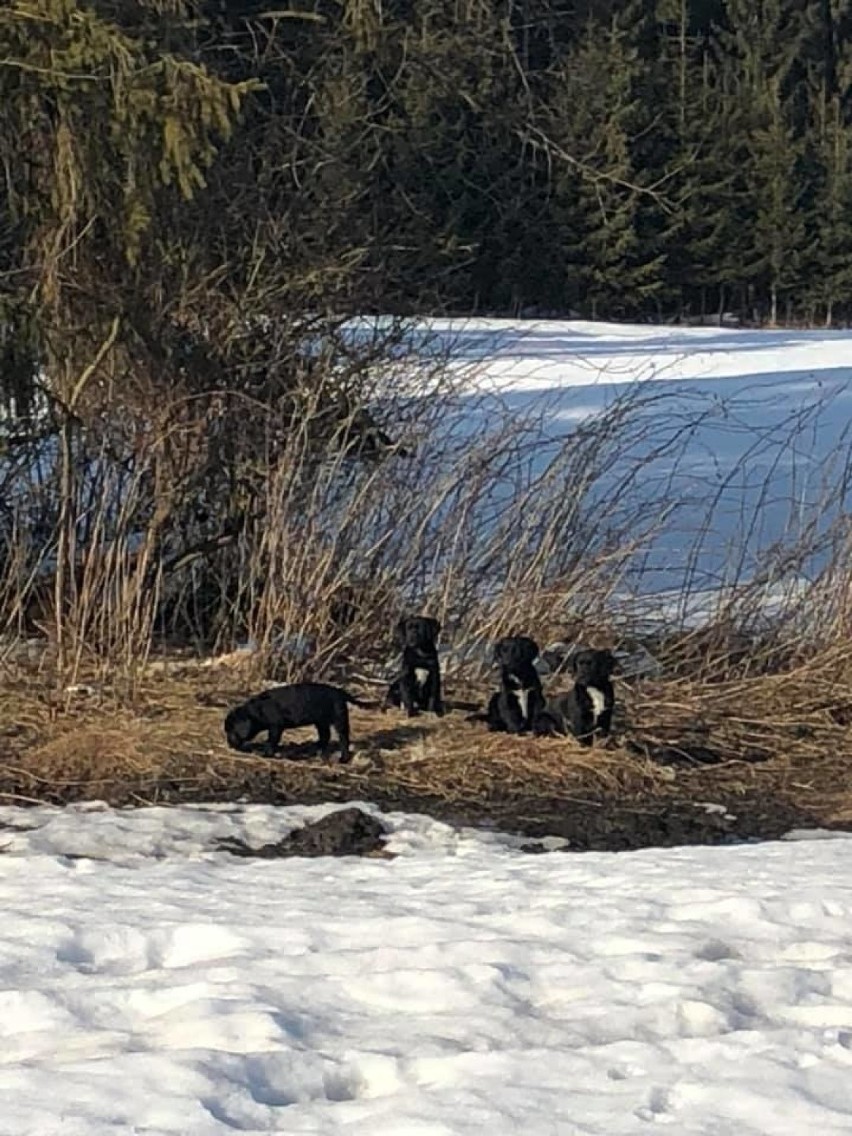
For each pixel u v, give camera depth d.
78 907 5.84
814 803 8.46
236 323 12.09
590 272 51.62
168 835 7.38
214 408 11.80
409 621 9.64
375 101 14.52
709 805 8.33
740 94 60.72
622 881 6.20
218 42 13.70
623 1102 3.96
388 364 12.12
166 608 11.80
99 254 11.54
